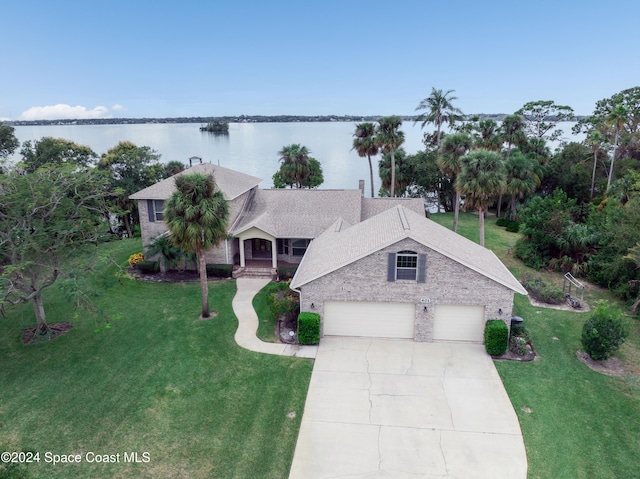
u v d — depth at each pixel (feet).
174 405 54.24
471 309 67.92
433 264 66.33
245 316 79.15
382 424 50.65
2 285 60.44
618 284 88.53
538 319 77.66
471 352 66.23
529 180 148.87
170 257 95.96
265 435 49.11
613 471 43.62
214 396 56.03
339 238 86.63
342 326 71.20
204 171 108.17
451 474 43.37
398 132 160.15
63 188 69.46
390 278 67.67
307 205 111.24
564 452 46.16
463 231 145.38
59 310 81.76
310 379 59.57
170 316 79.41
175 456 45.98
